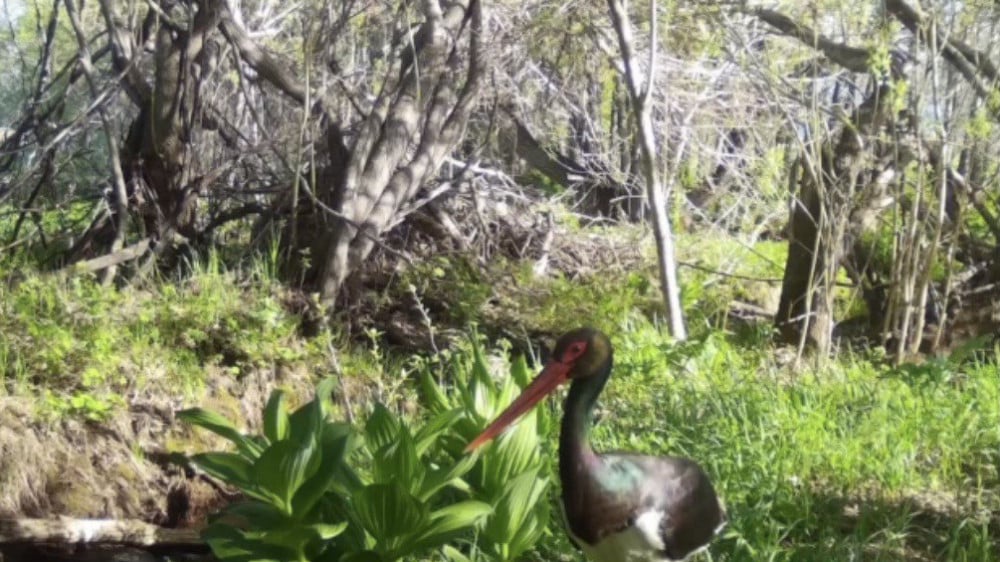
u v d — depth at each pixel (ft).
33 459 28.66
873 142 39.45
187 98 39.37
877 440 27.73
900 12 38.14
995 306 39.78
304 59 41.04
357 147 39.24
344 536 20.47
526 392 19.19
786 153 48.49
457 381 26.68
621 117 51.65
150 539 27.61
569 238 46.32
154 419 31.24
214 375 33.40
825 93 44.50
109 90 39.55
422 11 42.16
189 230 40.27
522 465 22.57
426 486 20.33
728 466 25.26
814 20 37.93
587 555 19.33
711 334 34.91
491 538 21.47
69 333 32.27
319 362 35.12
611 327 38.91
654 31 36.94
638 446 26.05
